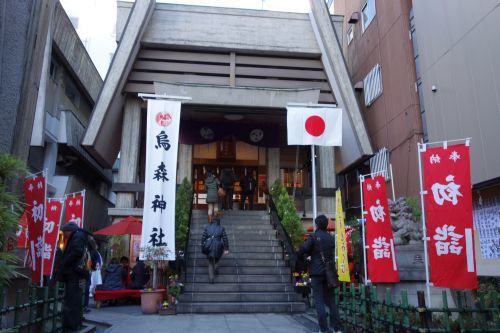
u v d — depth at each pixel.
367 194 7.84
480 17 11.00
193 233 13.68
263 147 20.03
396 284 7.41
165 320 8.88
